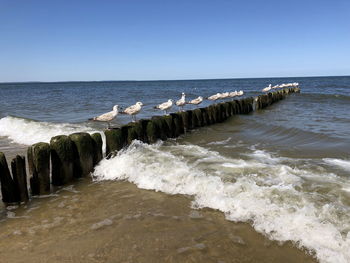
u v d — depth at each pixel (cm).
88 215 565
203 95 4491
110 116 1069
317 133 1155
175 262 413
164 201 606
